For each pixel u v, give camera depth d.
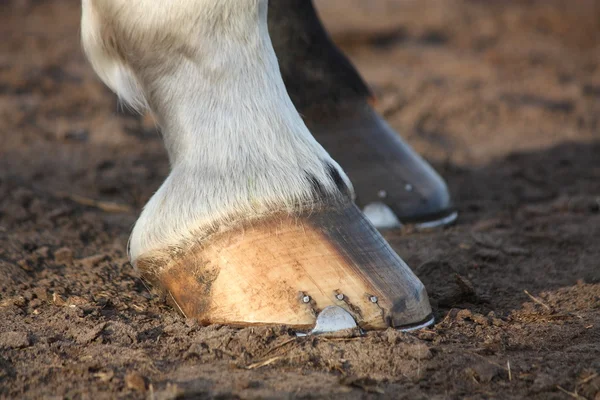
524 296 1.59
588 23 3.62
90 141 2.14
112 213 1.79
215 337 1.49
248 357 1.48
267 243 1.49
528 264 1.65
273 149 1.50
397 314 1.50
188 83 1.50
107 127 2.24
